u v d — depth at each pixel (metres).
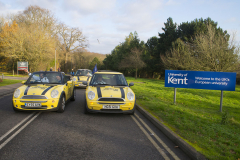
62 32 47.19
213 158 2.98
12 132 4.13
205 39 16.67
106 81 6.54
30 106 5.47
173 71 7.69
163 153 3.32
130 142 3.79
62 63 58.91
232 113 6.57
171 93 11.72
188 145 3.43
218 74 7.03
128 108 5.62
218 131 4.38
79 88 14.47
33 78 6.77
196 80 7.39
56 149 3.34
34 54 30.94
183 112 6.24
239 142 3.78
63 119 5.35
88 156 3.11
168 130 4.28
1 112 5.93
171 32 32.66
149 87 15.55
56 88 6.12
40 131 4.26
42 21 35.59
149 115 5.71
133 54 36.41
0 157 2.96
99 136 4.07
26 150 3.25
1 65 36.19
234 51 15.22
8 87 12.45
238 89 15.65
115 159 3.04
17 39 30.17
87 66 67.50
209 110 7.00
